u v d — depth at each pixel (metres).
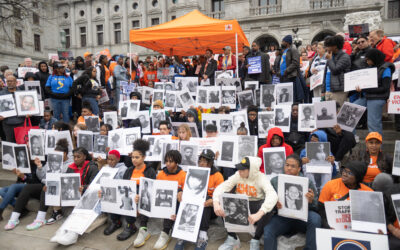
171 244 3.45
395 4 20.02
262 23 21.28
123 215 3.96
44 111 6.14
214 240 3.54
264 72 7.00
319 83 5.48
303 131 5.07
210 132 4.62
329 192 3.10
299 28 20.22
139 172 3.92
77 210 3.72
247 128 5.07
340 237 2.50
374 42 5.27
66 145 4.51
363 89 4.35
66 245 3.50
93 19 31.52
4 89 5.72
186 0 25.53
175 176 3.71
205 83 7.55
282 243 3.13
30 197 4.28
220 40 9.35
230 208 3.00
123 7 30.36
